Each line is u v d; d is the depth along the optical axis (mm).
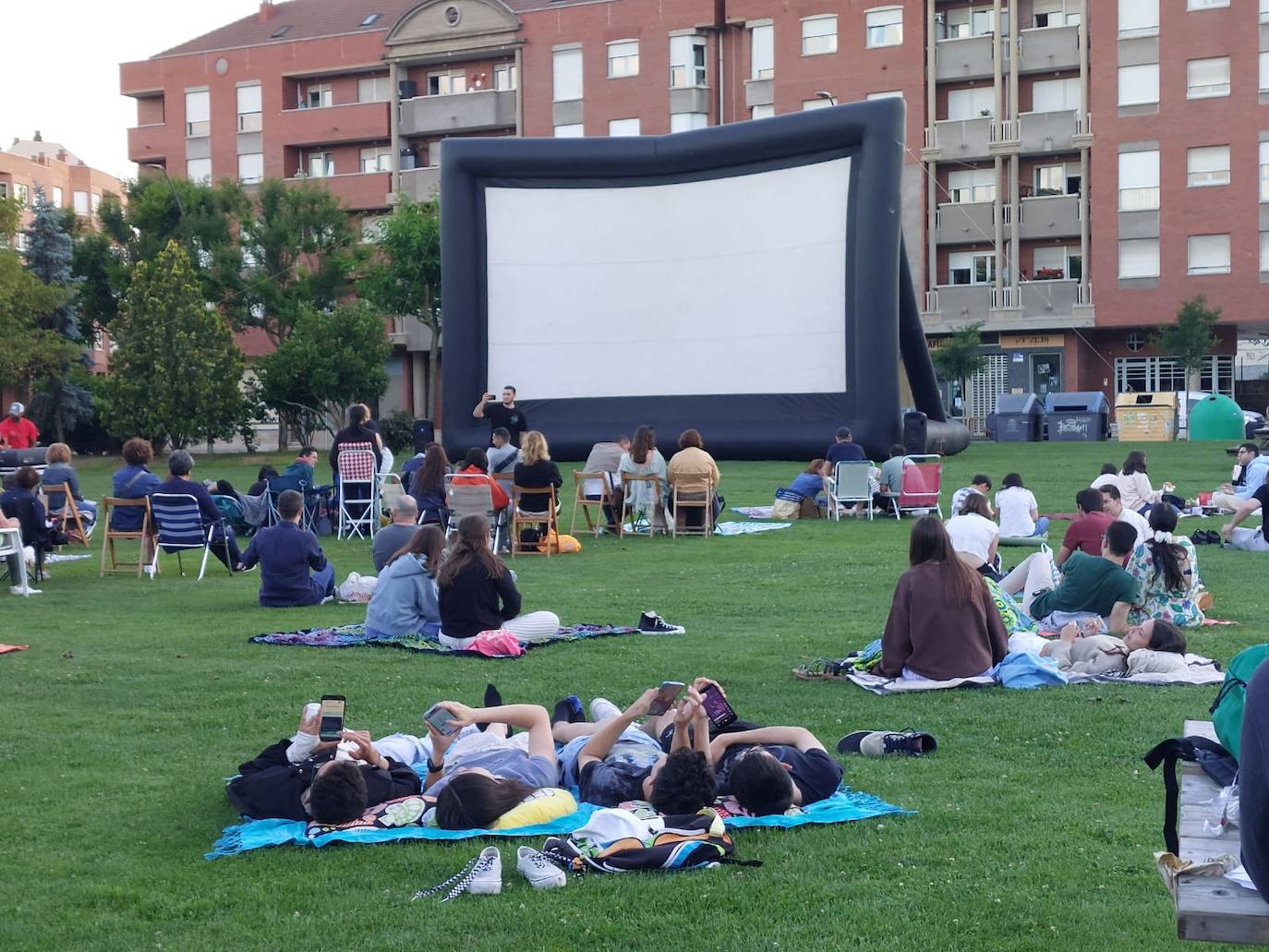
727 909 5027
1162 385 52188
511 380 31438
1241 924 3266
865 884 5266
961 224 52844
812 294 29188
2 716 8477
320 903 5160
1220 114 49562
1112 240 51062
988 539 13211
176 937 4855
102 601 14008
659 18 56312
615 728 6406
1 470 25297
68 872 5590
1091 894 5141
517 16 58062
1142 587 11234
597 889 5246
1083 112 51188
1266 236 49344
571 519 22531
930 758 7223
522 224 31250
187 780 6957
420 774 6648
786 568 15977
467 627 10656
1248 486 19969
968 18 53312
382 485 20047
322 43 61125
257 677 9602
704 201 30125
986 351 53375
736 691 9008
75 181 89688
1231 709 4266
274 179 52844
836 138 28703
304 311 46938
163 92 64125
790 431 29188
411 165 60656
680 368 30406
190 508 15922
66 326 52844
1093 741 7477
